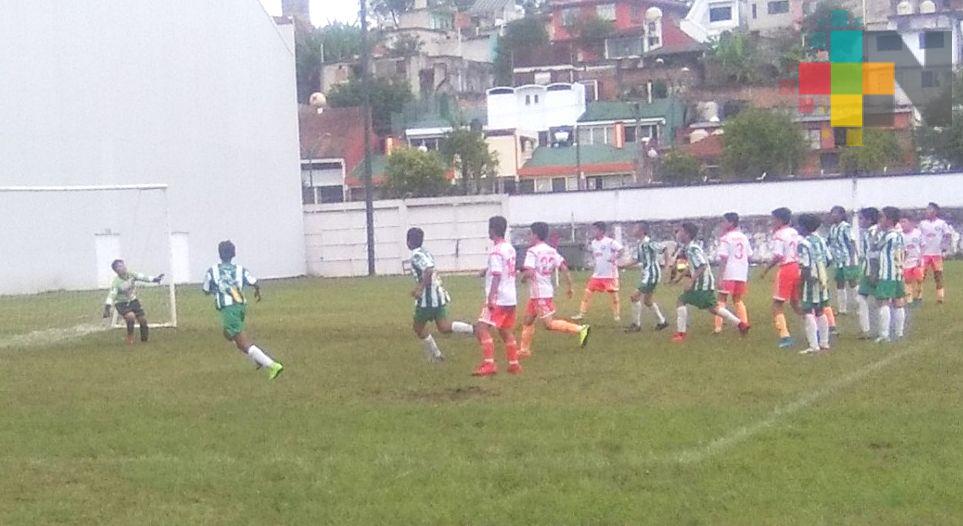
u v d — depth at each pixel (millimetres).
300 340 17797
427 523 7102
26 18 36969
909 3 75750
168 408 11312
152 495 7922
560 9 87375
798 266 14766
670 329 18328
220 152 43406
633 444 9023
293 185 47000
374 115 69250
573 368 13516
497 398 11461
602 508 7281
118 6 39750
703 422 9820
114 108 39500
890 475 7863
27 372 14633
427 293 14000
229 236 43719
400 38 85000
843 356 14070
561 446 9039
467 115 71375
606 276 20234
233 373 13977
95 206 38719
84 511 7555
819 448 8719
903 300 15773
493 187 58281
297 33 88625
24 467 8828
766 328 17906
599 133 63500
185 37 42156
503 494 7727
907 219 21266
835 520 6902
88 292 34438
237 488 8039
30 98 36938
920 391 11234
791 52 64250
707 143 57969
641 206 42938
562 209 43969
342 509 7430
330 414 10680
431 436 9578
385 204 46469
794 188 41469
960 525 6770
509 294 13156
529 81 75375
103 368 14883
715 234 42125
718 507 7254
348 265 47438
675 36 81375
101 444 9602
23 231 36500
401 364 14359
